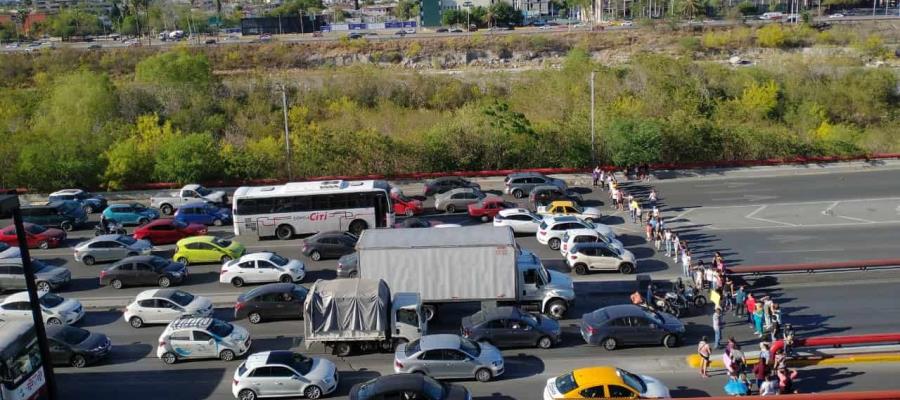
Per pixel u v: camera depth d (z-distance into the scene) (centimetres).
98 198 5638
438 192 5509
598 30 14025
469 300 3269
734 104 8619
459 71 11750
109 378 2892
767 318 3050
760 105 8519
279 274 3828
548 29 15050
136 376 2903
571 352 3012
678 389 2673
